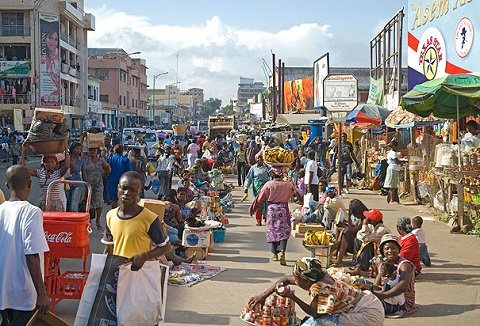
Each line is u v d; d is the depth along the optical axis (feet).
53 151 30.25
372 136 80.18
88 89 249.34
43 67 183.01
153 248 18.24
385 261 24.56
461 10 56.80
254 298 20.01
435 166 49.19
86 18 224.74
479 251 36.52
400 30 75.72
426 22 65.57
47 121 29.86
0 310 16.08
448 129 59.77
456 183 43.19
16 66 181.57
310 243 31.22
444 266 32.71
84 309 17.35
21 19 182.91
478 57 53.62
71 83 213.66
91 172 41.86
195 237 33.83
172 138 115.34
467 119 58.44
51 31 184.24
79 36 223.51
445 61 60.85
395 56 79.71
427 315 24.30
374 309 18.99
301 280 19.10
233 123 173.06
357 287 21.39
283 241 32.83
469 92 38.70
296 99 197.26
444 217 47.73
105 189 46.29
